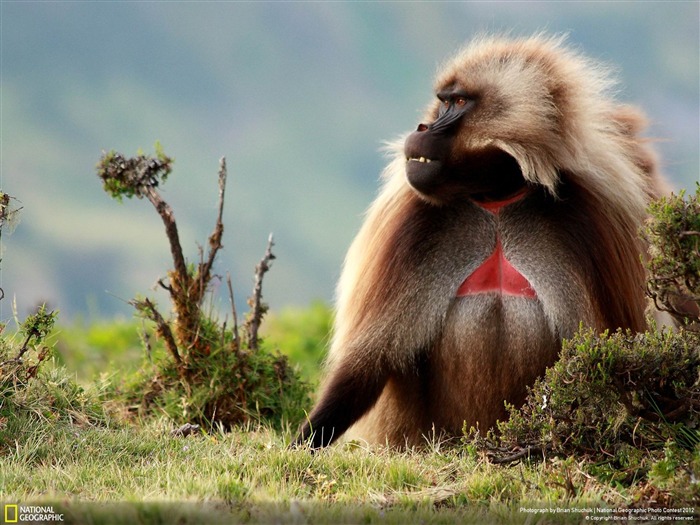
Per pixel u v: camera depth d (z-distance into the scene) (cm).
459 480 886
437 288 1031
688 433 885
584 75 1059
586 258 997
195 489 811
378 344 1033
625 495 842
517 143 990
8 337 1122
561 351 927
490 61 1030
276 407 1228
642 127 1164
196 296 1225
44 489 830
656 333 901
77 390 1108
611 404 898
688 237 823
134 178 1209
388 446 1020
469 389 1023
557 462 874
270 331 2030
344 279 1111
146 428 1077
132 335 1769
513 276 1018
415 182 1011
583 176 1013
